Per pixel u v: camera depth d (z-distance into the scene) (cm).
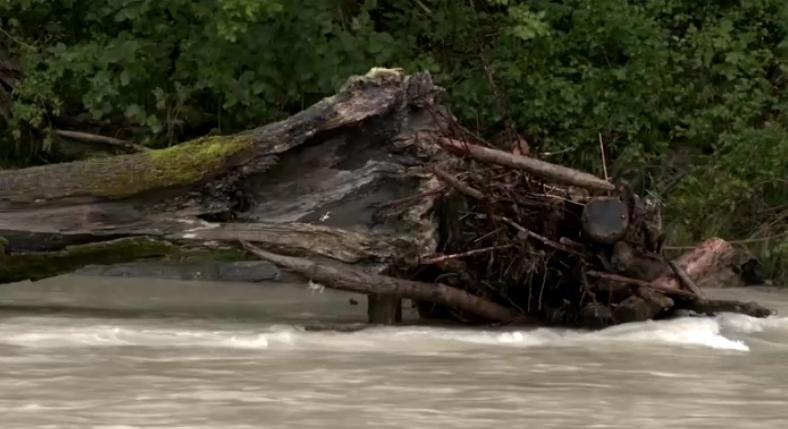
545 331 2292
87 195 2344
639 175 3584
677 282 2414
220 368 1828
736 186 3441
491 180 2344
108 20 3703
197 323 2338
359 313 2559
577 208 2386
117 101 3553
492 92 3619
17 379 1714
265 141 2341
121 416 1486
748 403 1641
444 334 2239
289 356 1958
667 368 1912
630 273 2372
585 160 3612
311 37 3450
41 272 2367
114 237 2328
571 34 3781
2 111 3572
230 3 3206
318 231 2297
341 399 1612
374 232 2319
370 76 2347
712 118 3712
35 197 2347
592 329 2347
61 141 3609
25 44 3619
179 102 3553
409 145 2338
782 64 3872
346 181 2345
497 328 2362
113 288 2894
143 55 3531
